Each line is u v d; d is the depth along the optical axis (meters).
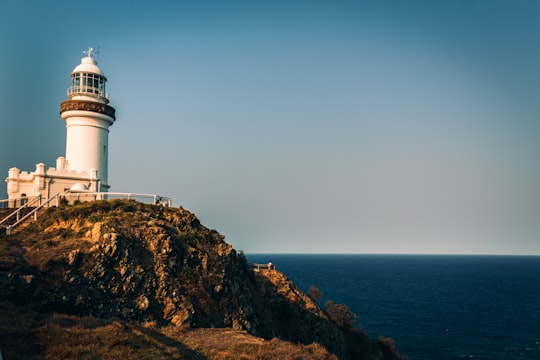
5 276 21.81
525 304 120.69
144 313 26.08
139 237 29.66
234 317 30.55
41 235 29.17
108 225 28.67
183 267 30.45
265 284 46.44
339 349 45.84
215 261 33.03
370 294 140.00
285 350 22.23
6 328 17.67
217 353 20.47
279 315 41.88
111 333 19.84
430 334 82.38
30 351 16.67
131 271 27.03
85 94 45.25
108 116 46.31
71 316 21.62
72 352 17.11
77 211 30.73
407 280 199.88
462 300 128.12
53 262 24.50
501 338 79.44
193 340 22.59
